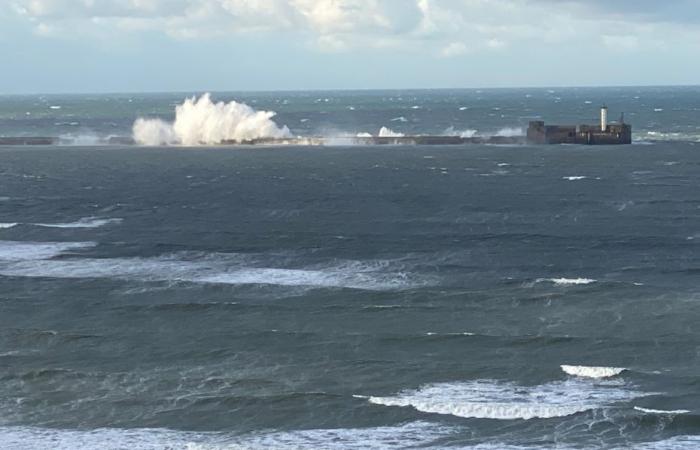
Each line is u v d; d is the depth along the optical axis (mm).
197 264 188375
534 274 179125
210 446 103500
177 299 162125
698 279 174750
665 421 108688
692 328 143500
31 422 110812
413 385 121375
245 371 126812
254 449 103188
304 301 160000
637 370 125312
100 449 103562
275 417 112062
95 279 175625
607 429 107500
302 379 123688
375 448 104062
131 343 138500
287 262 189875
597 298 159625
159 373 126062
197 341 139125
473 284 170500
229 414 113000
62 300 161625
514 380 122500
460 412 112625
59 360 131500
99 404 115812
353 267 185250
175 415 112688
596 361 129625
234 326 146500
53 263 189250
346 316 151250
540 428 108250
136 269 184250
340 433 107875
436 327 145750
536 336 139125
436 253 198000
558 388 119750
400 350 134750
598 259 192000
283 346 136625
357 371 126375
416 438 106375
